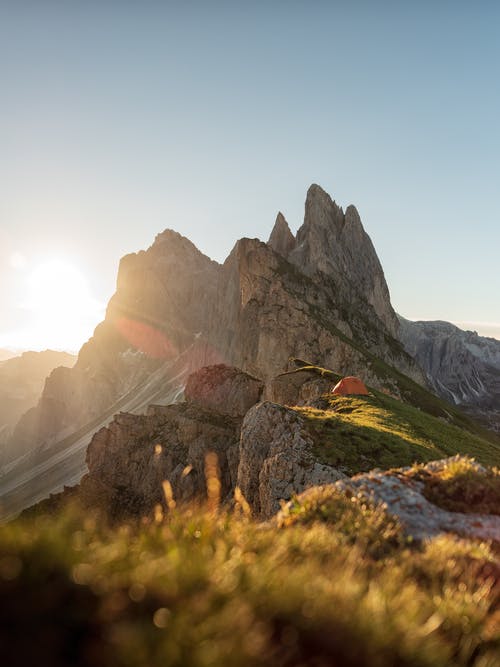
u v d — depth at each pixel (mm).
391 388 154625
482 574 7000
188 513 6770
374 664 4262
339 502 9016
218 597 4512
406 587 5812
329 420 44125
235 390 110500
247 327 179375
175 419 102562
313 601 4680
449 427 62531
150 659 3527
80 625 4016
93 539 5617
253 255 191625
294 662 4055
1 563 4348
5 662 3590
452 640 5262
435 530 8938
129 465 101500
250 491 44875
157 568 4785
